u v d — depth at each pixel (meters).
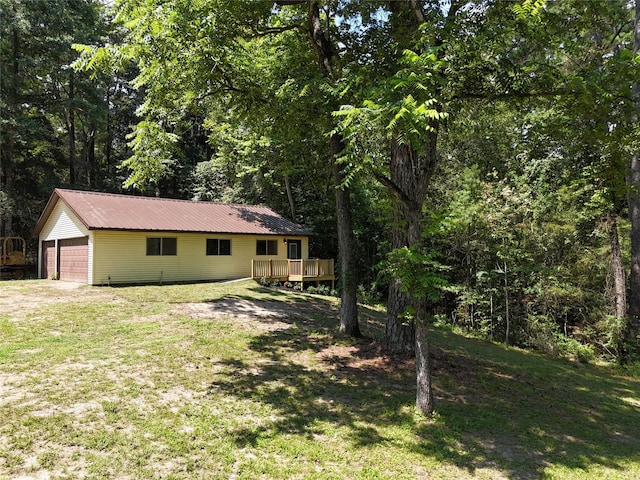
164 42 6.66
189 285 16.86
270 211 23.70
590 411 6.73
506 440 5.21
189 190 30.19
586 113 6.42
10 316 9.99
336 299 17.09
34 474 3.82
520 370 9.01
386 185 5.60
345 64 8.71
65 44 23.61
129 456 4.23
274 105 9.02
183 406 5.56
